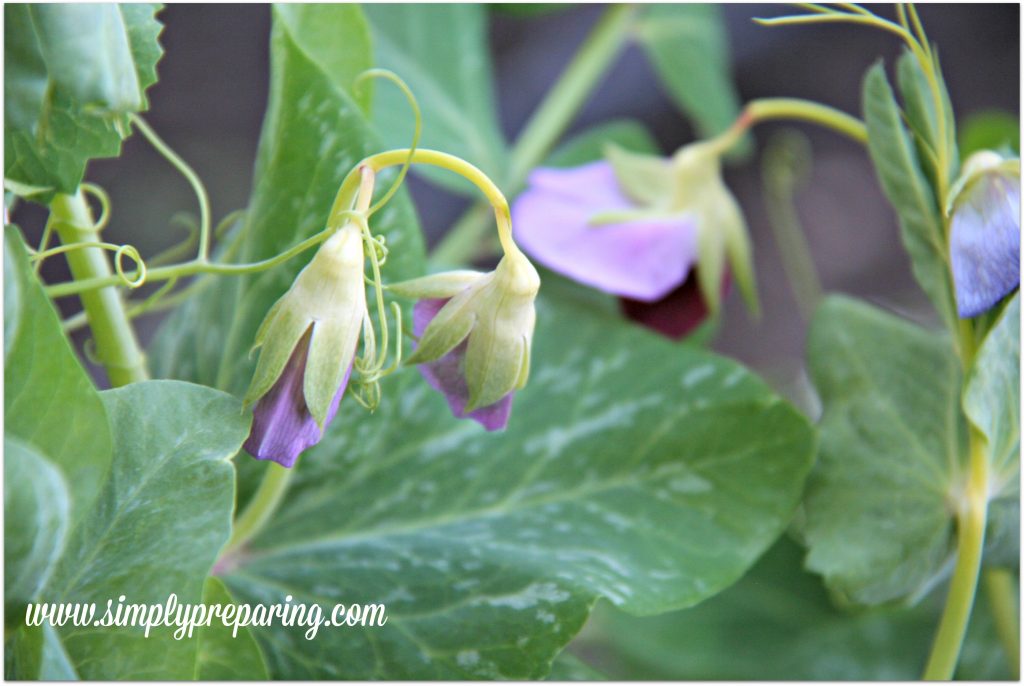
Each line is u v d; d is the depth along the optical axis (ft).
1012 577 1.22
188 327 1.06
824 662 1.21
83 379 0.88
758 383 1.09
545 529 1.05
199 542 0.90
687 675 1.20
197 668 0.92
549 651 0.98
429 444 1.07
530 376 1.10
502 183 1.31
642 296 1.14
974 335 0.99
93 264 0.98
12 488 0.85
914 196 1.00
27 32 0.90
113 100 0.88
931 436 1.09
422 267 0.99
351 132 0.98
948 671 1.02
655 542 1.05
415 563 1.02
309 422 0.89
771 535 1.06
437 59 1.31
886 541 1.07
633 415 1.09
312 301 0.87
